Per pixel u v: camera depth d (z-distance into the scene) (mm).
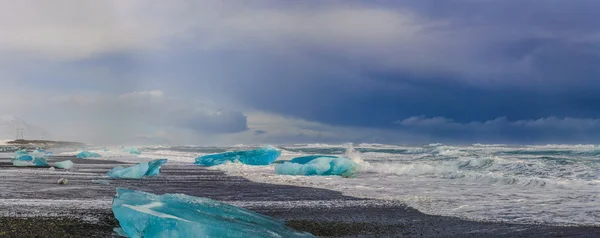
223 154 21984
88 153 30109
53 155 33188
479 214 7414
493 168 15453
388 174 14945
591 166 14672
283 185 11914
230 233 4703
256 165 20406
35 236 5434
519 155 24641
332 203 8633
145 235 4781
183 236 4648
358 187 11336
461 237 5812
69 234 5523
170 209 5199
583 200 8789
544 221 6820
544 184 11055
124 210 4988
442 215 7324
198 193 10188
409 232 6105
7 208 7414
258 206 8273
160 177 14281
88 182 12219
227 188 11180
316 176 14531
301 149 47156
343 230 6191
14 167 18578
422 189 10781
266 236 4875
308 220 6895
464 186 11258
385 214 7422
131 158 28234
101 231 5680
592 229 6223
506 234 5988
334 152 39094
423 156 25125
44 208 7410
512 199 9008
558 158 19453
